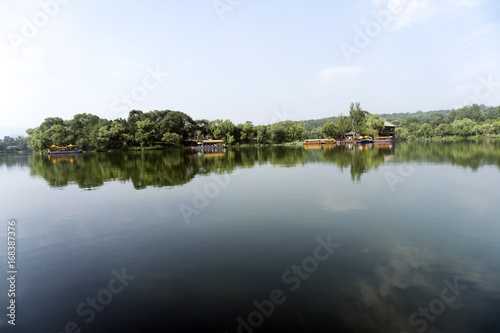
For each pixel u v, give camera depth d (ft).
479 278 22.38
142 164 131.75
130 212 45.52
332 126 408.87
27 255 30.04
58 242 33.58
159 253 29.30
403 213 40.14
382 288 21.30
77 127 372.99
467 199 46.75
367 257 26.58
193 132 418.51
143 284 23.22
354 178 71.56
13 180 89.92
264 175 82.99
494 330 16.72
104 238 34.35
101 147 339.57
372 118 354.95
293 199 50.96
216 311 19.29
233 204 48.65
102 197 57.57
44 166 144.05
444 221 36.19
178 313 19.25
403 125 533.96
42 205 52.44
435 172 76.23
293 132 457.27
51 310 20.31
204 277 23.94
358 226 35.29
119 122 362.94
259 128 438.81
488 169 78.59
